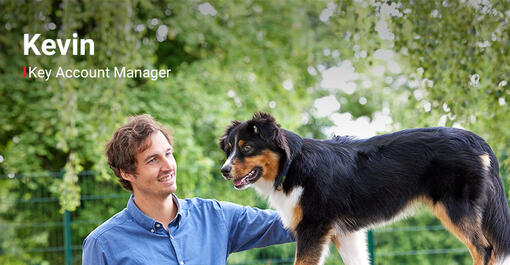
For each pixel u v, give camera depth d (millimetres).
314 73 11234
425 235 9344
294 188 3475
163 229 2537
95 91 6957
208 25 9945
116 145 2447
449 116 5430
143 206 2541
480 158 3352
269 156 3535
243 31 10383
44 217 8352
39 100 9133
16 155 8922
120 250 2461
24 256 8180
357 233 3568
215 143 9688
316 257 3426
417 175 3412
